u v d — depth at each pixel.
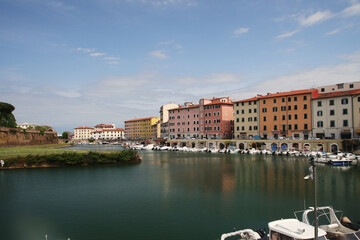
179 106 165.50
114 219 27.45
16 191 40.03
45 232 24.31
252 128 114.56
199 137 138.25
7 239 22.92
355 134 86.00
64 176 53.06
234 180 46.41
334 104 91.19
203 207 30.97
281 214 28.17
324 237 16.33
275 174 51.94
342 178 47.12
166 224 25.88
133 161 75.31
